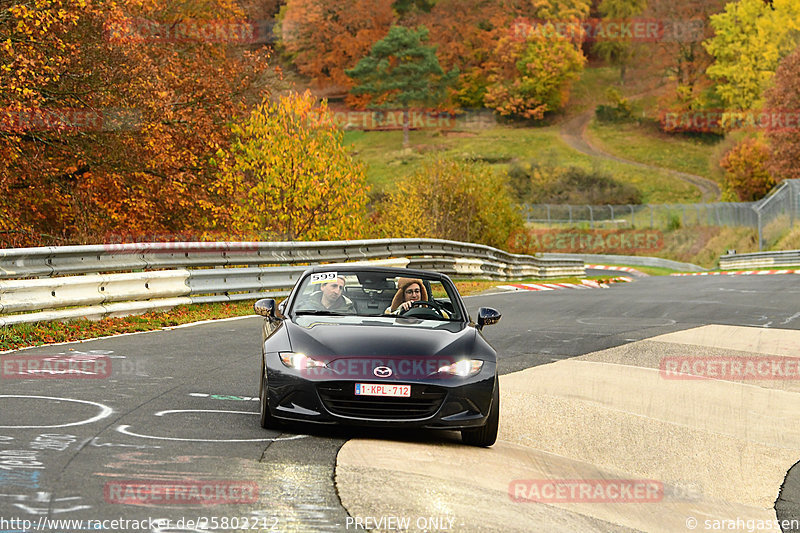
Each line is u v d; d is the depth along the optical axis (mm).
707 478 29688
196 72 125562
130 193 111875
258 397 34031
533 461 28281
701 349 55312
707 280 136250
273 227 107250
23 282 48188
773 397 42750
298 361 27688
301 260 83250
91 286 54219
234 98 128875
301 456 24562
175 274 62531
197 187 116812
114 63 106375
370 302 32531
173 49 127938
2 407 28984
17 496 19016
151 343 47750
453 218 162375
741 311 77625
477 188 163000
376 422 26938
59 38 98438
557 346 54500
